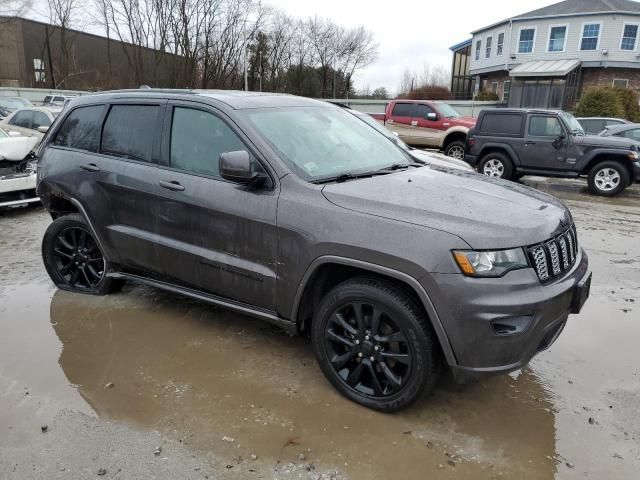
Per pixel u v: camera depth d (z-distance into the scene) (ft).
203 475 8.32
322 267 10.07
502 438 9.29
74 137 14.56
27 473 8.35
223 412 9.92
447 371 11.59
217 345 12.53
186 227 11.91
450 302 8.63
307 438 9.21
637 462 8.70
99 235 14.02
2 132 29.50
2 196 24.88
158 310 14.44
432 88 167.32
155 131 12.73
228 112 11.54
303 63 215.10
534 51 116.06
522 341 8.70
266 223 10.48
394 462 8.66
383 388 9.90
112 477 8.27
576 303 9.66
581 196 35.35
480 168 39.91
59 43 159.94
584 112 88.38
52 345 12.50
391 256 9.00
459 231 8.77
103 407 10.05
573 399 10.50
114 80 139.23
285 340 12.80
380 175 11.32
